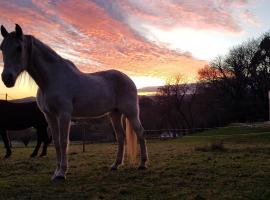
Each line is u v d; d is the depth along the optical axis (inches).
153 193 239.9
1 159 491.2
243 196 225.9
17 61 275.3
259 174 297.9
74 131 1418.6
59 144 305.1
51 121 305.6
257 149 569.0
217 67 2694.4
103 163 404.8
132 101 344.5
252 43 2645.2
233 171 318.0
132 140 348.5
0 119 517.7
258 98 2488.9
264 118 2368.4
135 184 269.0
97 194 238.4
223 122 2444.6
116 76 339.9
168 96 2578.7
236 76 2578.7
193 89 2667.3
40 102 303.7
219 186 256.1
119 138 353.4
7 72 270.5
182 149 625.0
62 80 295.6
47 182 283.3
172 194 235.3
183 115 2544.3
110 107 334.6
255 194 229.3
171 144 872.9
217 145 573.6
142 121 2518.5
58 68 297.0
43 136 532.1
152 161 409.7
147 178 289.6
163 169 338.0
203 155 475.8
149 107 2571.4
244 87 2564.0
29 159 479.8
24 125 527.2
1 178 307.6
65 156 293.6
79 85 304.7
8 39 276.5
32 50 284.5
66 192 247.6
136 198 227.5
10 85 272.2
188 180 279.3
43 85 293.1
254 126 1347.2
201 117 2588.6
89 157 484.7
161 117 2559.1
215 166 351.9
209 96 2613.2
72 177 303.7
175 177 293.0
